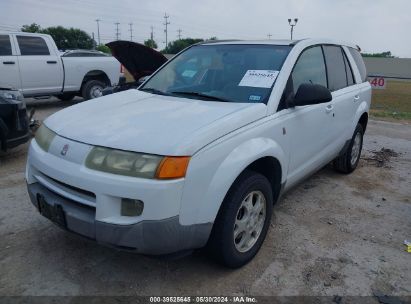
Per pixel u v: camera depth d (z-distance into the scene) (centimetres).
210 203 266
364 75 566
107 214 253
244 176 299
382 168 598
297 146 370
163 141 255
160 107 321
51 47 1036
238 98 341
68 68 1061
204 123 279
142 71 770
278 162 338
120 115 304
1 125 540
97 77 1152
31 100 1258
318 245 355
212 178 267
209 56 405
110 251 332
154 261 320
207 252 300
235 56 390
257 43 403
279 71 354
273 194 361
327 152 448
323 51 441
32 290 281
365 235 378
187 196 254
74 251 330
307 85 341
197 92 364
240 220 305
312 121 389
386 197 477
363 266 325
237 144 286
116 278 297
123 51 717
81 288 285
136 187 245
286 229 382
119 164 252
